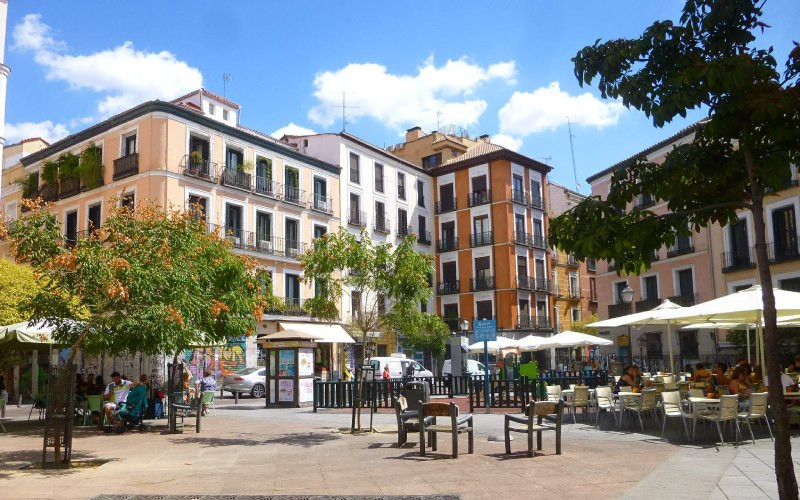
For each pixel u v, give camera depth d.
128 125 33.72
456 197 50.50
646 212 5.48
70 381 10.45
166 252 11.83
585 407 15.53
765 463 9.20
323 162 41.38
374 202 45.66
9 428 16.66
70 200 36.03
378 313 15.34
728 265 34.41
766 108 4.64
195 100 37.50
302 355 23.17
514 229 48.25
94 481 8.90
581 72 5.81
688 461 9.52
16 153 42.91
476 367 35.56
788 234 31.17
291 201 38.62
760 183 5.20
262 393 30.52
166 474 9.44
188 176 33.22
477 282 48.41
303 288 38.72
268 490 8.12
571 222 5.64
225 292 17.53
